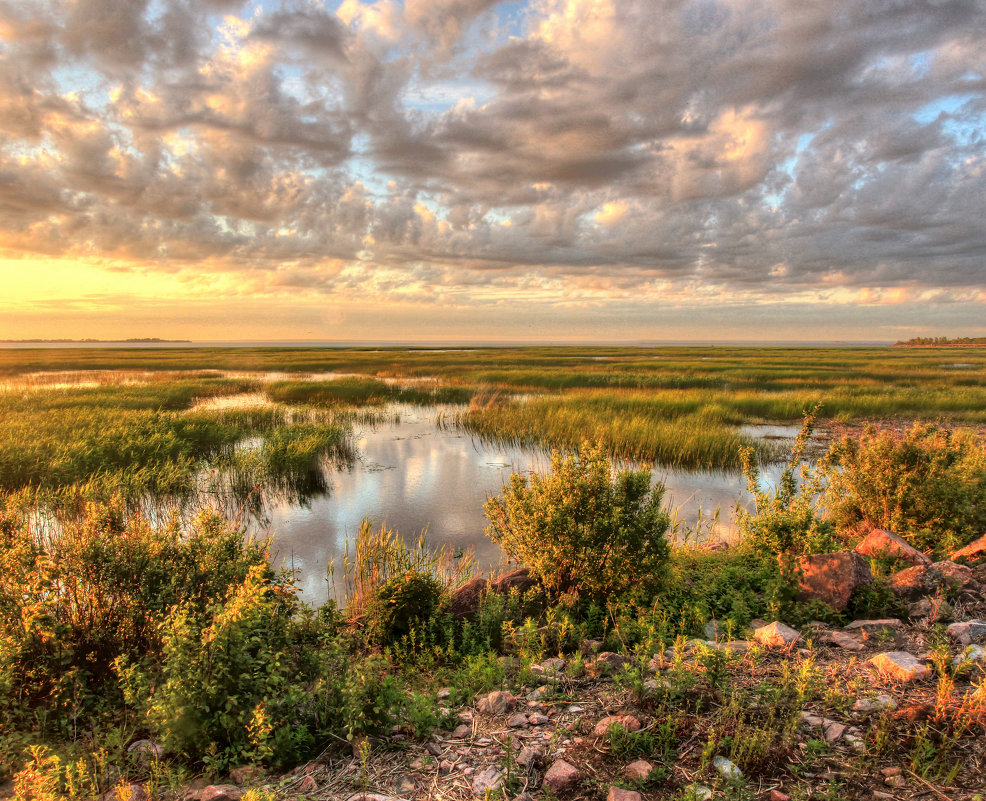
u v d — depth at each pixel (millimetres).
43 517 9711
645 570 5605
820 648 4266
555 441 16484
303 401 25906
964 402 23422
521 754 3074
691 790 2545
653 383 33312
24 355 74562
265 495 11516
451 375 40875
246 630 3424
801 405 22938
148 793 2824
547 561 5746
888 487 7320
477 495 11469
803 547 5789
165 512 10391
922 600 4953
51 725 3545
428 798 2762
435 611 5312
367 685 3471
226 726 3090
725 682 3500
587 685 3877
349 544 8664
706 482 12680
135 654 4051
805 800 2582
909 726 3061
